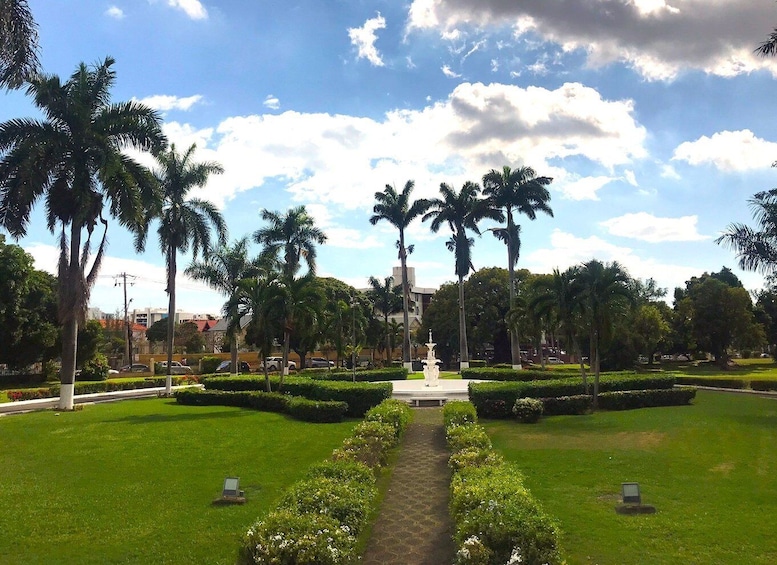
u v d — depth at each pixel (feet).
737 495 29.30
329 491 22.77
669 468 35.32
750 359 228.43
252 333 73.82
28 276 111.04
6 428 53.01
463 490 23.04
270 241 125.90
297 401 59.88
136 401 79.92
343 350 136.15
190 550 22.39
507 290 174.60
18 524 25.57
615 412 62.64
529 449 41.91
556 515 26.12
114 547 22.80
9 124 66.59
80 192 66.44
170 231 96.37
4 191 65.21
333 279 187.42
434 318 187.01
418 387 83.46
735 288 154.61
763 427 50.80
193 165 98.63
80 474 34.83
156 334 250.57
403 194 139.54
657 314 133.69
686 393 69.56
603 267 66.18
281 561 17.25
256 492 30.63
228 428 51.90
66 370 68.03
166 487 31.65
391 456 40.06
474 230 130.11
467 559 17.58
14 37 42.06
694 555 21.48
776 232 70.13
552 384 67.87
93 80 71.20
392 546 23.13
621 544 22.58
